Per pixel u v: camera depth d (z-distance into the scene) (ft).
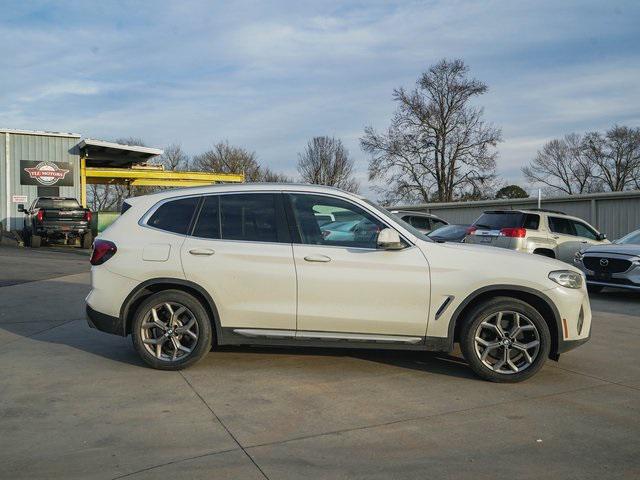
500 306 17.49
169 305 18.29
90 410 14.98
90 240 76.59
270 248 18.03
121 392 16.40
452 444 13.00
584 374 18.74
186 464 11.88
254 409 15.12
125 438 13.21
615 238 76.59
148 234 18.61
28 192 88.22
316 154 191.83
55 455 12.30
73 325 25.77
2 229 83.76
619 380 18.08
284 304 17.84
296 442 13.04
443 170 169.78
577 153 208.23
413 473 11.56
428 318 17.66
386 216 18.44
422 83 170.81
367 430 13.76
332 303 17.72
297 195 18.79
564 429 13.94
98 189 193.16
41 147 88.99
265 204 18.72
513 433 13.66
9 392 16.38
